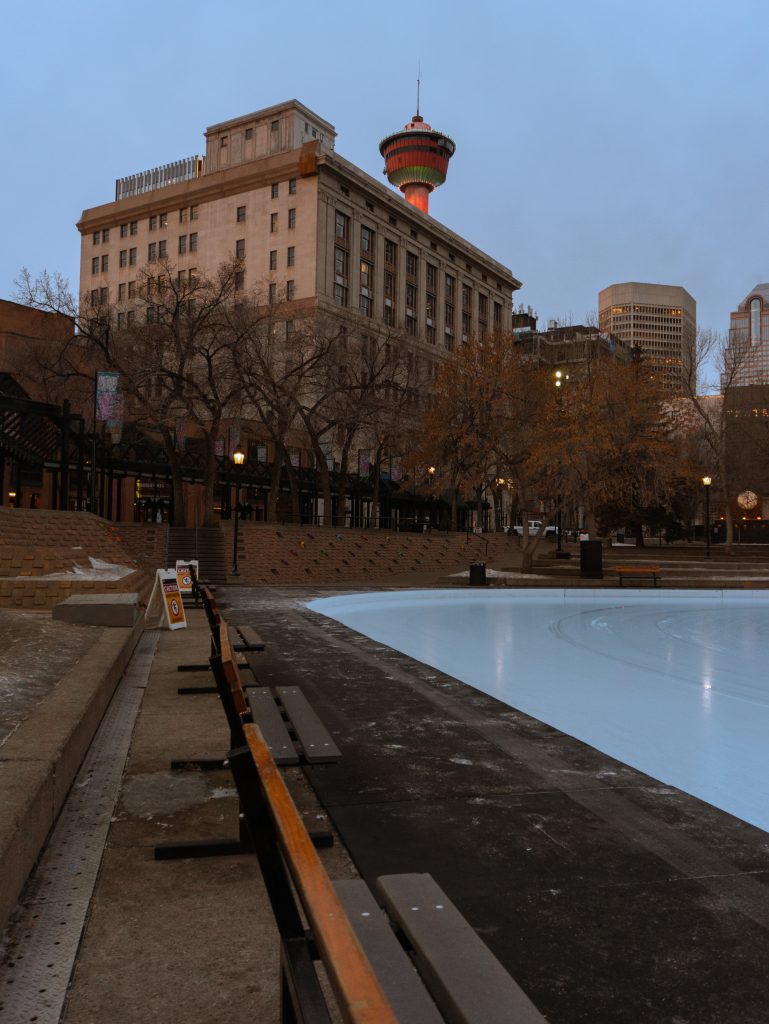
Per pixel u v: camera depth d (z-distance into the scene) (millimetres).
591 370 38750
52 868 3529
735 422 52906
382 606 22875
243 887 3373
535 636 15703
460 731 6570
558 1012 2463
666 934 3020
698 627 18453
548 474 35062
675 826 4336
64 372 37312
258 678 8930
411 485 51625
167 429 36812
